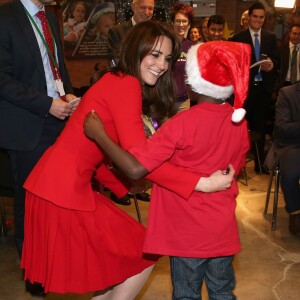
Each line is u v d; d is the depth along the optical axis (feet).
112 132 6.14
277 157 12.10
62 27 21.21
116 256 6.28
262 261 10.46
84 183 6.25
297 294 9.14
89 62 21.80
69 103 8.40
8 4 8.46
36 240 6.48
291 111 12.34
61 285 6.24
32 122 8.52
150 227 6.11
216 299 6.33
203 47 5.82
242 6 26.09
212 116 5.80
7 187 10.07
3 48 8.19
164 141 5.63
